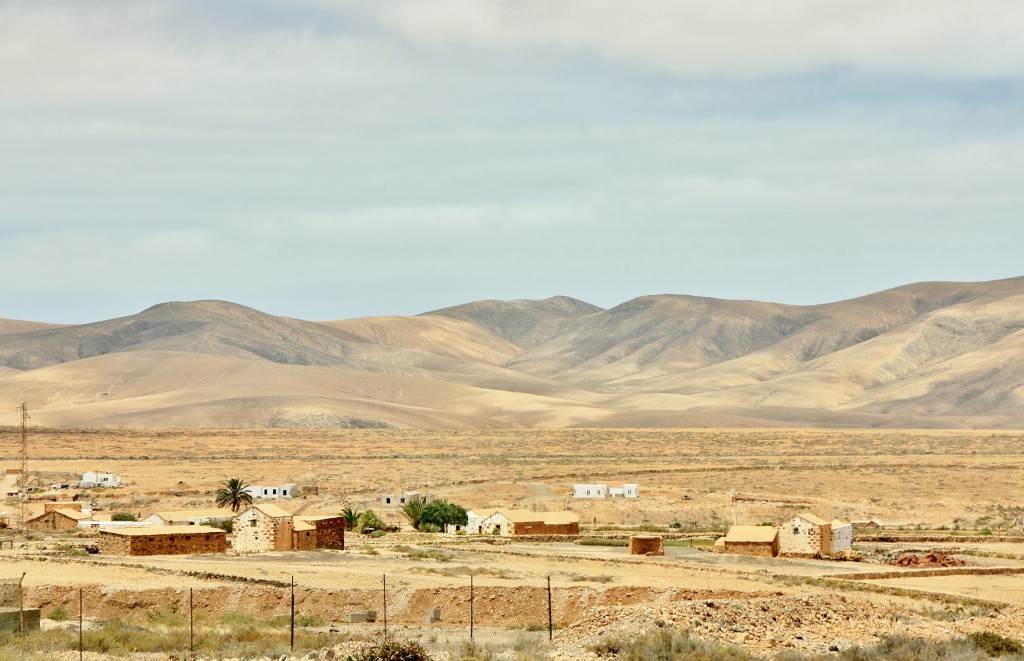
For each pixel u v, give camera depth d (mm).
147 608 95688
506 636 84000
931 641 76188
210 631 82062
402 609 97250
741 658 67688
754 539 149250
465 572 115562
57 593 95625
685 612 76500
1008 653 73812
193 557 128125
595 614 77000
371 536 177875
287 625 89500
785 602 83188
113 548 129500
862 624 81000
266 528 138375
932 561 141000
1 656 67750
